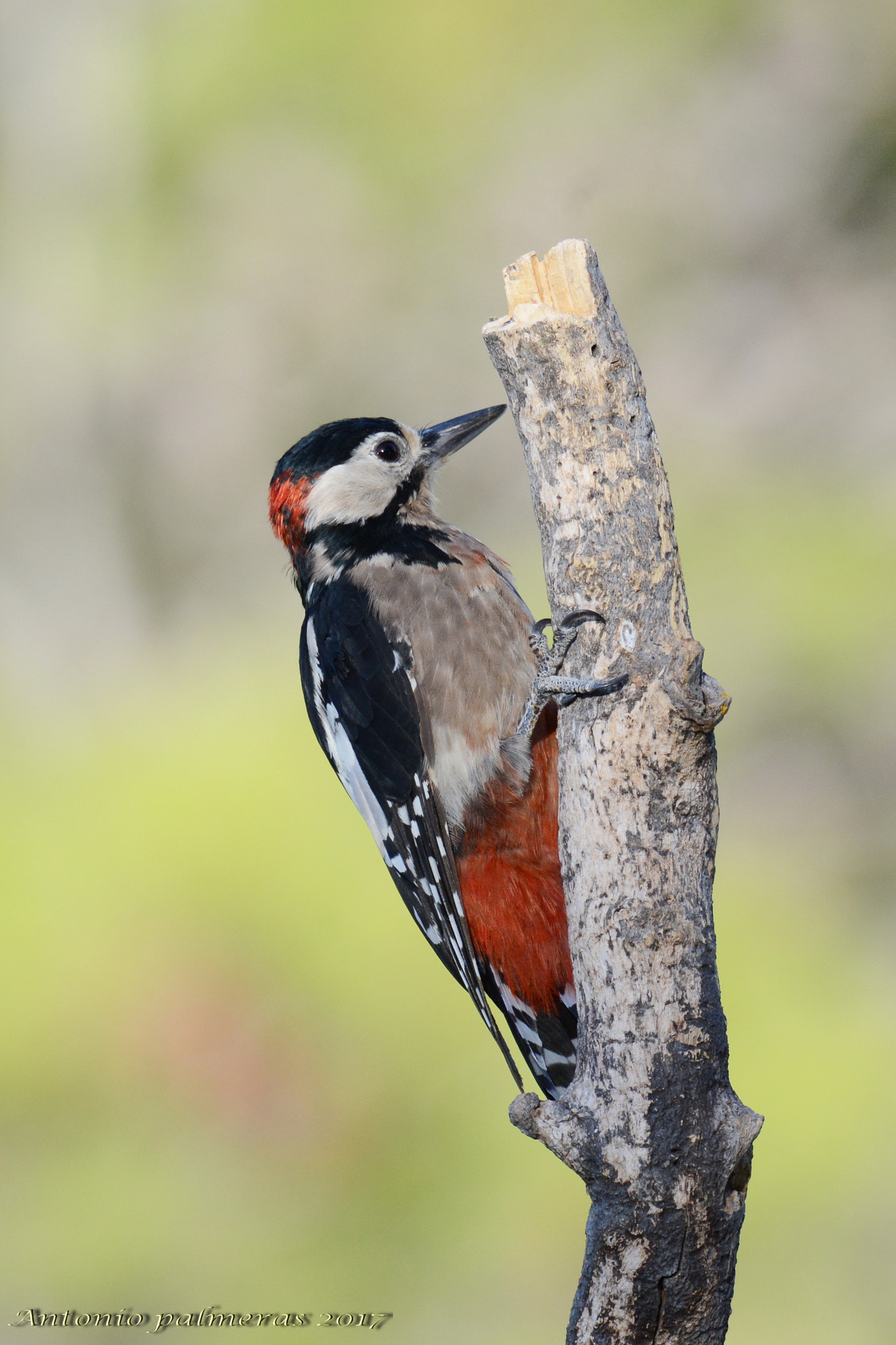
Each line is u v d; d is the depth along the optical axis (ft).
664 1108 14.89
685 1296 14.87
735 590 37.88
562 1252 24.84
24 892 25.49
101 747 27.96
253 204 52.01
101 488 57.98
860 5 48.60
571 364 15.75
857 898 38.22
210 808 25.98
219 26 50.03
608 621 15.79
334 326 54.90
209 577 58.65
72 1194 24.79
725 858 30.42
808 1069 25.35
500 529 53.62
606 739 15.53
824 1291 25.22
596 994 15.38
